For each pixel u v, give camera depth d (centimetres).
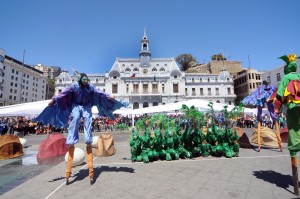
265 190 392
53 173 554
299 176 472
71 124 468
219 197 363
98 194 389
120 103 552
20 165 684
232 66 7600
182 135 769
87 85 500
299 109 374
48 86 8612
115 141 1475
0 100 5716
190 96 6397
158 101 6047
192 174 511
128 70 6412
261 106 850
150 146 712
